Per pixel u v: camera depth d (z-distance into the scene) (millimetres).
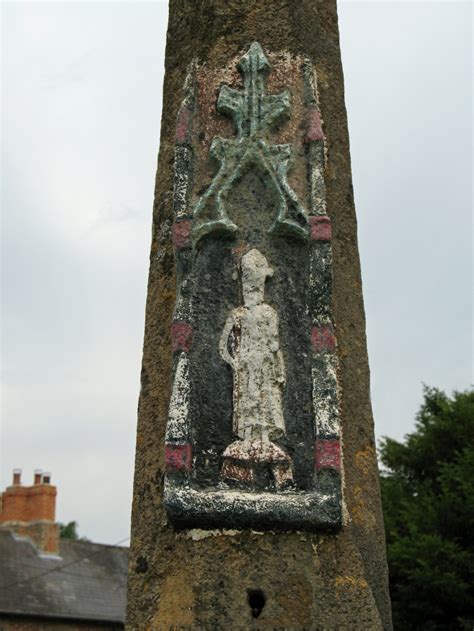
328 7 4902
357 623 3510
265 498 3605
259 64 4406
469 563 15000
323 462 3709
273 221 4145
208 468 3746
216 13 4625
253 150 4238
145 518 3785
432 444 18500
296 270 4098
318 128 4332
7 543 23609
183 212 4195
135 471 3930
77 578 23938
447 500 16047
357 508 3789
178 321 3959
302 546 3590
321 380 3871
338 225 4320
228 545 3580
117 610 23438
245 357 3918
